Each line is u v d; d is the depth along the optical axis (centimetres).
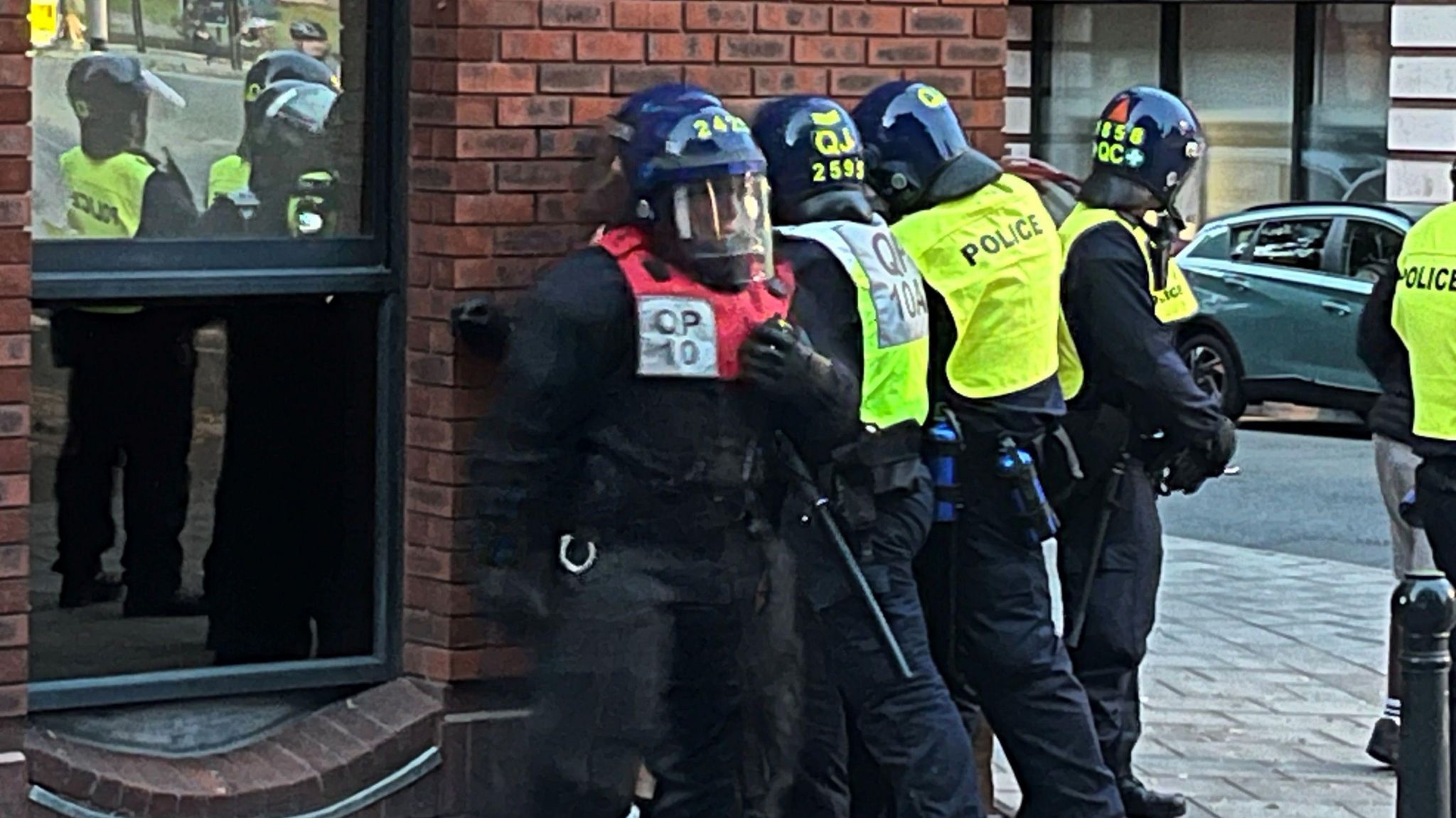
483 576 494
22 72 505
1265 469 1438
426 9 568
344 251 574
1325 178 2128
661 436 489
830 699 550
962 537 582
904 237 577
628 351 487
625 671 490
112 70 550
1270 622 978
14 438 512
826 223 536
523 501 486
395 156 576
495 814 543
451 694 577
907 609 546
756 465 503
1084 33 2241
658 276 488
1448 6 1997
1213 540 1196
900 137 580
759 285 500
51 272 539
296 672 575
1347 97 2111
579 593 490
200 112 561
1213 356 1608
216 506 566
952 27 634
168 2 556
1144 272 629
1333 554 1159
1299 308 1565
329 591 581
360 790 564
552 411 484
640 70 582
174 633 563
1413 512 638
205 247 557
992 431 577
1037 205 593
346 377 579
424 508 578
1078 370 637
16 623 517
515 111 566
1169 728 790
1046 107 2267
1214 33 2175
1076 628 656
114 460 552
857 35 618
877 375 533
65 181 545
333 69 573
